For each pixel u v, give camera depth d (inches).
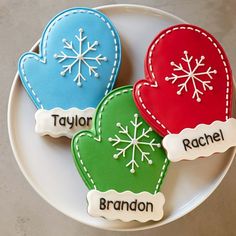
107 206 12.3
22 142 13.4
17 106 13.5
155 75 12.6
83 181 12.9
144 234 17.8
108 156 12.5
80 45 13.1
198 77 12.7
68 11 13.2
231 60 17.8
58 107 12.9
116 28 13.8
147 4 17.8
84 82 13.0
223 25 18.0
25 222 17.8
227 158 13.5
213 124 12.6
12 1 17.8
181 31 12.8
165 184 13.4
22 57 13.1
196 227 17.9
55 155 13.4
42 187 13.3
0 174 17.7
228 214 18.0
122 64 13.7
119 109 12.7
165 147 12.4
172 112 12.5
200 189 13.4
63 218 17.8
